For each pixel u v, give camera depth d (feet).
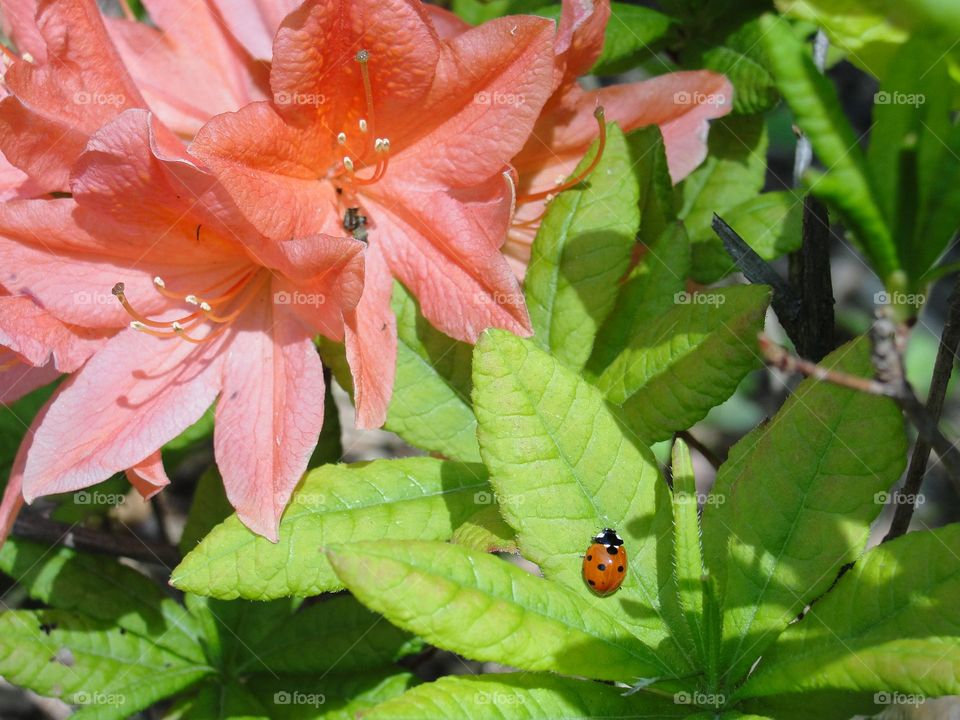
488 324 0.56
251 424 0.56
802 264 0.61
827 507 0.52
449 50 0.56
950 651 0.44
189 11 0.61
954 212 0.38
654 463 0.54
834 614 0.50
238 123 0.53
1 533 0.58
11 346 0.55
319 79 0.55
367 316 0.57
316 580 0.54
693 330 0.56
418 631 0.45
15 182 0.59
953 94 0.45
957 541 0.48
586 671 0.49
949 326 0.49
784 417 0.53
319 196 0.59
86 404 0.56
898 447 0.51
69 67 0.54
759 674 0.50
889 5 0.41
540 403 0.52
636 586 0.53
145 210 0.55
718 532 0.54
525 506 0.52
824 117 0.38
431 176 0.59
